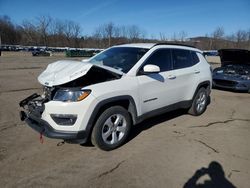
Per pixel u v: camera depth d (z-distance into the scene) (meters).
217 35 50.97
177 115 6.26
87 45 73.94
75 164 3.69
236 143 4.70
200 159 4.00
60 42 76.38
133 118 4.38
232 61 11.02
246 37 48.22
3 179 3.26
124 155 4.03
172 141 4.65
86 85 3.80
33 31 78.19
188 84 5.61
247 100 8.66
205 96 6.34
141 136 4.83
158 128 5.30
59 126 3.65
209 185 3.33
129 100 4.21
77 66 3.95
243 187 3.32
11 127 4.98
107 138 4.11
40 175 3.38
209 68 6.37
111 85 3.96
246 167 3.82
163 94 4.91
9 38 87.62
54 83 3.70
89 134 3.97
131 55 4.78
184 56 5.65
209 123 5.79
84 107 3.65
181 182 3.37
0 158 3.77
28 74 13.46
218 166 3.81
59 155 3.94
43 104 3.74
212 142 4.70
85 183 3.26
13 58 31.66
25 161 3.72
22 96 7.64
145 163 3.80
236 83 9.78
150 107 4.70
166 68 5.07
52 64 4.41
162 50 5.07
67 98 3.63
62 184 3.22
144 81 4.45
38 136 4.60
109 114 3.98
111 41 59.78
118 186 3.22
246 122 6.02
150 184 3.29
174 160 3.93
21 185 3.16
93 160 3.83
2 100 7.05
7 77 11.91
